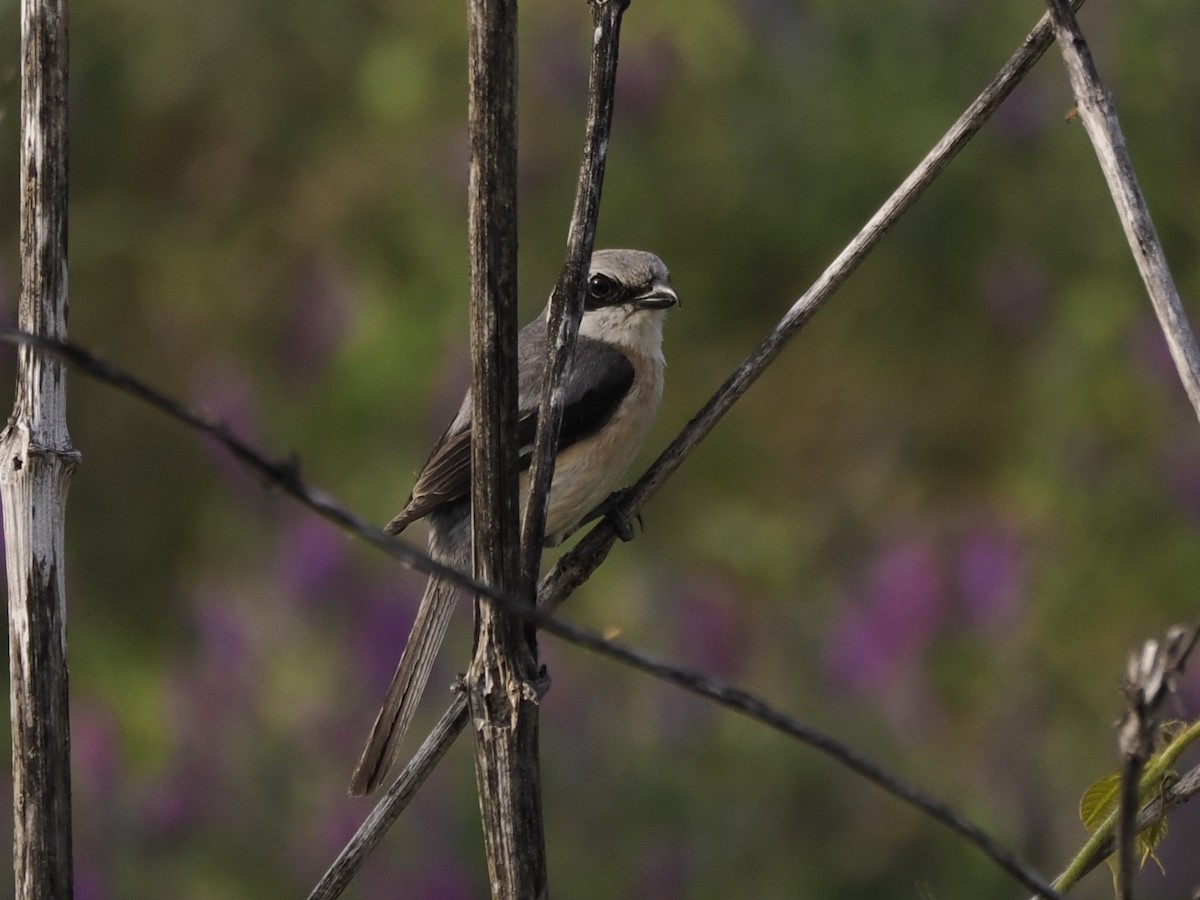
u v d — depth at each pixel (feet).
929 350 44.50
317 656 32.76
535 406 27.76
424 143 45.39
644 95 44.21
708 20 44.42
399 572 33.81
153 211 46.88
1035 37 16.80
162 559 43.29
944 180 43.57
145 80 46.57
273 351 45.09
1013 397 43.60
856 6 44.01
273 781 31.01
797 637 34.50
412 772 15.98
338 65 46.62
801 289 44.75
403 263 45.03
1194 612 37.14
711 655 33.86
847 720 32.35
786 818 30.71
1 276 40.24
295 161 46.68
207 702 32.04
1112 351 40.65
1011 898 30.25
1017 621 34.99
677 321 44.70
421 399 42.52
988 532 36.99
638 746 31.07
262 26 46.44
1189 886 28.43
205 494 43.29
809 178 43.80
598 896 29.50
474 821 29.99
